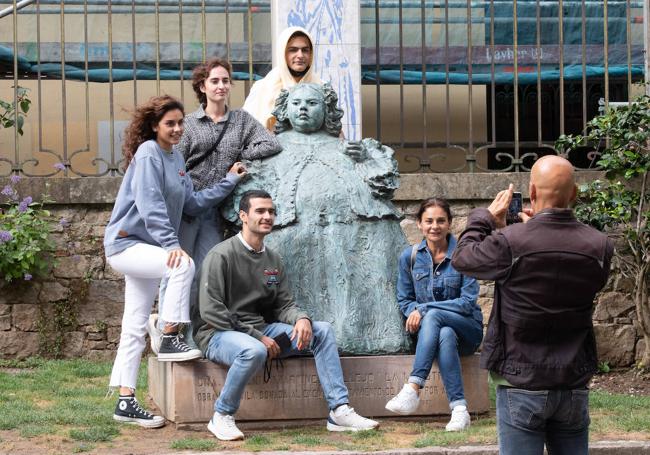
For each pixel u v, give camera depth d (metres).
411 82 15.29
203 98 8.56
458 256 5.34
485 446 6.98
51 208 11.53
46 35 14.95
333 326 7.98
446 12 11.69
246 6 14.94
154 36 15.08
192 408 7.66
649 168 10.97
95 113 14.99
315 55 11.82
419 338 7.77
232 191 8.26
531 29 15.40
